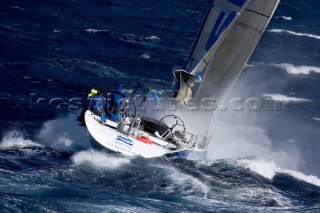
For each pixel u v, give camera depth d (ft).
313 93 578.66
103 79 506.89
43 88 459.32
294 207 306.76
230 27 321.11
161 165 312.29
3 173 283.79
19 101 422.41
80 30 635.25
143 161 308.19
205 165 332.60
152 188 294.66
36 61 520.83
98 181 292.81
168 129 323.57
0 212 250.78
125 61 564.71
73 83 480.64
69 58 542.57
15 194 267.18
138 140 310.86
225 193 307.37
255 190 318.65
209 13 337.72
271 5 323.16
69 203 267.39
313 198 330.34
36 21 638.12
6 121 380.37
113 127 314.96
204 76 340.39
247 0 322.96
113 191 286.66
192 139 328.49
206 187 304.91
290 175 357.61
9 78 467.11
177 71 323.57
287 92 570.46
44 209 258.98
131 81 510.99
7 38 565.12
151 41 641.40
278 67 637.30
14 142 333.21
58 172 295.07
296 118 504.43
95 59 554.87
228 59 337.11
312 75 632.38
